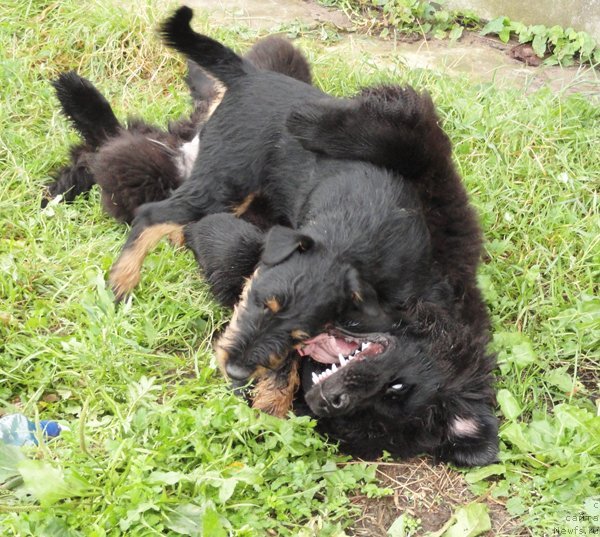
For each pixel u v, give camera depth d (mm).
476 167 1887
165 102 2043
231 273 1625
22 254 1683
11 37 2109
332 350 1562
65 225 1770
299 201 1680
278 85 1731
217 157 1715
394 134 1638
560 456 1446
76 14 2152
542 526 1404
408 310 1569
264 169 1709
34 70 2055
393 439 1489
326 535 1374
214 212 1721
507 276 1743
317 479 1436
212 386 1521
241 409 1445
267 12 2344
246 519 1372
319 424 1504
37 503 1371
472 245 1656
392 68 2174
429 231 1636
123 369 1527
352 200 1613
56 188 1850
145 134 1908
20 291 1639
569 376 1585
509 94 2047
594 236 1766
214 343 1616
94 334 1552
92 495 1362
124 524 1327
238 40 2203
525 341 1604
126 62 2109
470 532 1384
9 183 1806
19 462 1358
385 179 1632
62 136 1935
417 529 1410
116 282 1657
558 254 1755
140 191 1805
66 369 1534
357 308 1538
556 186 1869
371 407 1493
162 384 1554
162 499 1342
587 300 1667
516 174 1895
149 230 1692
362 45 2268
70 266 1699
